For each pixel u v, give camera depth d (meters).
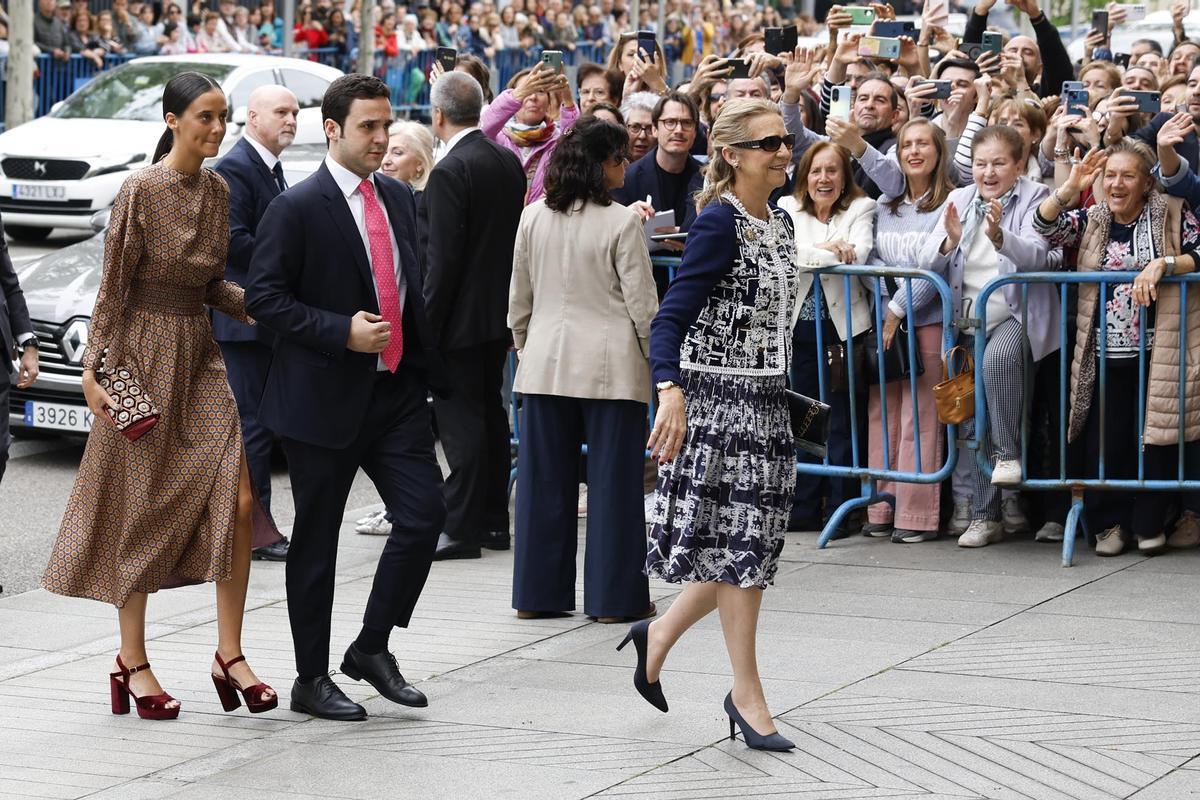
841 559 11.22
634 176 12.26
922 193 11.52
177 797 7.09
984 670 8.63
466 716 8.16
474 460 11.49
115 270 8.00
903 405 11.55
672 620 7.80
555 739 7.78
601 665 9.05
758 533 7.44
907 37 14.90
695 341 7.44
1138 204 10.81
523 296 10.16
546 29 47.69
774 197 12.62
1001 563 11.02
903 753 7.44
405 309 8.35
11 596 10.84
